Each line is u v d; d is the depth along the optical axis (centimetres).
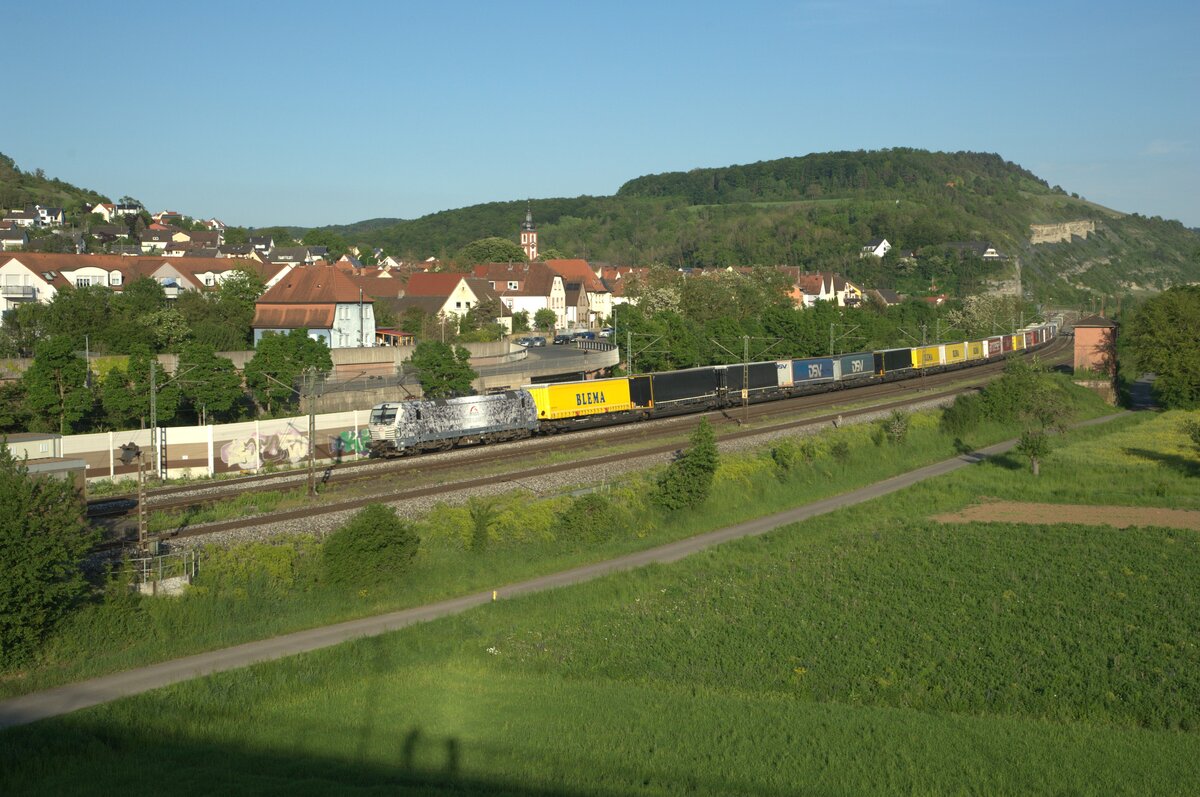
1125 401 10731
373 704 3002
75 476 4166
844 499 6244
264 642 3547
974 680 3162
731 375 9125
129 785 2380
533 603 3981
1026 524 5303
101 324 8175
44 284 11131
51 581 3234
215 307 9812
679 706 2989
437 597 4125
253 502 4962
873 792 2412
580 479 5819
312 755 2617
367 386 7919
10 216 19700
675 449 6875
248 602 3728
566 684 3200
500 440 7000
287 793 2312
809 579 4288
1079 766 2559
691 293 13512
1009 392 8994
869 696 3080
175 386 6488
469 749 2655
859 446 7369
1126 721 2883
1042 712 2948
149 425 6469
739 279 14762
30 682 3048
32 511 3212
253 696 3006
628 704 3009
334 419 6638
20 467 3328
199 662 3316
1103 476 6588
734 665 3334
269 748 2670
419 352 7931
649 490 5616
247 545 4047
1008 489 6247
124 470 5653
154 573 3638
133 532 4316
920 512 5684
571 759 2594
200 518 4625
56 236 17188
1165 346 9944
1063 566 4412
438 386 7794
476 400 6850
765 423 8281
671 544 5078
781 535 5116
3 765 2477
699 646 3512
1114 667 3241
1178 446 7669
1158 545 4784
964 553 4656
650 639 3594
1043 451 6725
